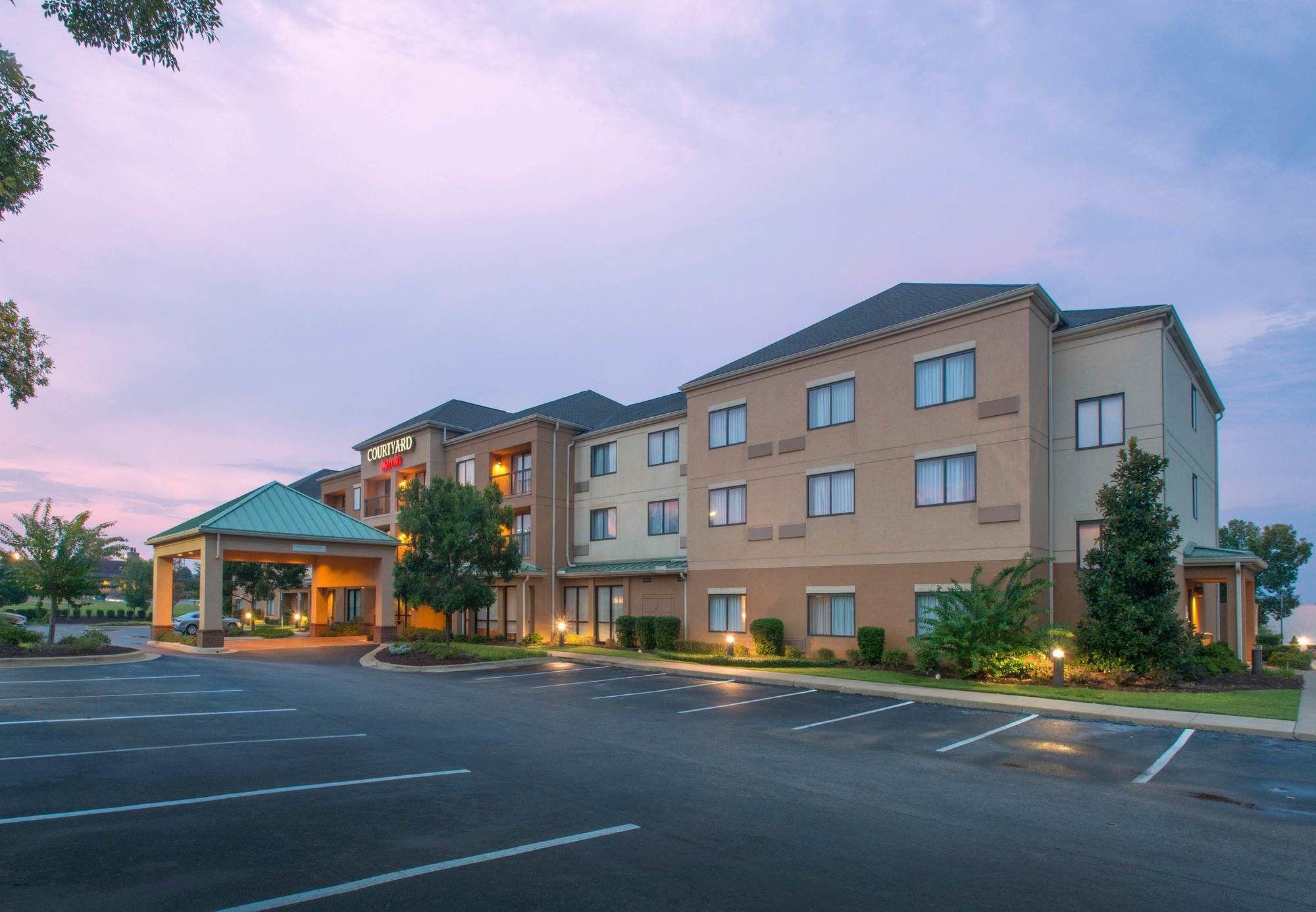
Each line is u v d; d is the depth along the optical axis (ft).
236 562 134.72
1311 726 45.19
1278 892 21.03
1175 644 62.75
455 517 89.25
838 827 26.05
